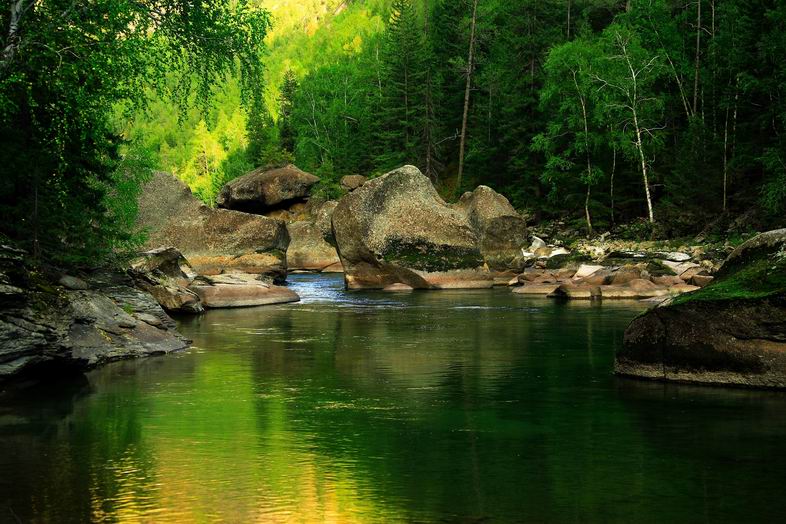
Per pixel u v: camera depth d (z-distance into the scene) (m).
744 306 11.25
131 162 25.12
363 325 19.92
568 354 14.83
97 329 14.55
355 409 10.22
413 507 6.42
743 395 10.78
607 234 51.38
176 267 25.97
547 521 6.09
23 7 14.49
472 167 69.56
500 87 67.69
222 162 135.88
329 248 50.41
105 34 14.57
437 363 13.91
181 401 10.77
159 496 6.73
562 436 8.74
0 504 6.53
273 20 17.61
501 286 33.78
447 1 80.56
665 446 8.27
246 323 20.52
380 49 114.62
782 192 38.16
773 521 6.07
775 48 42.19
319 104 103.12
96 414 10.00
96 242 17.39
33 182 15.45
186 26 16.62
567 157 59.09
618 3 70.31
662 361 12.02
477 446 8.34
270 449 8.27
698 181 46.81
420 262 32.84
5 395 11.25
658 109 55.81
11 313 11.84
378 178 34.03
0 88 13.54
